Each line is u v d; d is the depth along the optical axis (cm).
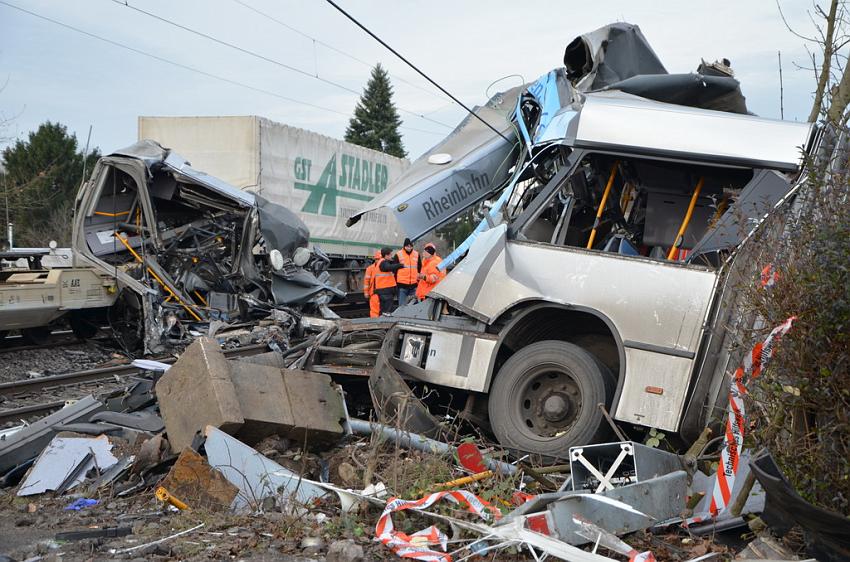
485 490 547
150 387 708
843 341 439
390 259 1881
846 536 409
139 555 439
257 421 599
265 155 2138
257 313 1662
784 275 473
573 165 716
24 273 1399
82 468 592
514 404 659
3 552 446
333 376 772
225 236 1659
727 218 648
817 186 491
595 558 419
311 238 2395
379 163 2841
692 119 697
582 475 554
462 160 891
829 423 449
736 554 463
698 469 568
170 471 541
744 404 501
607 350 702
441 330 705
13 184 2958
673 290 623
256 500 530
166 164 1542
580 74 948
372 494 516
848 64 932
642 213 752
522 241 692
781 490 417
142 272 1497
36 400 1006
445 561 434
